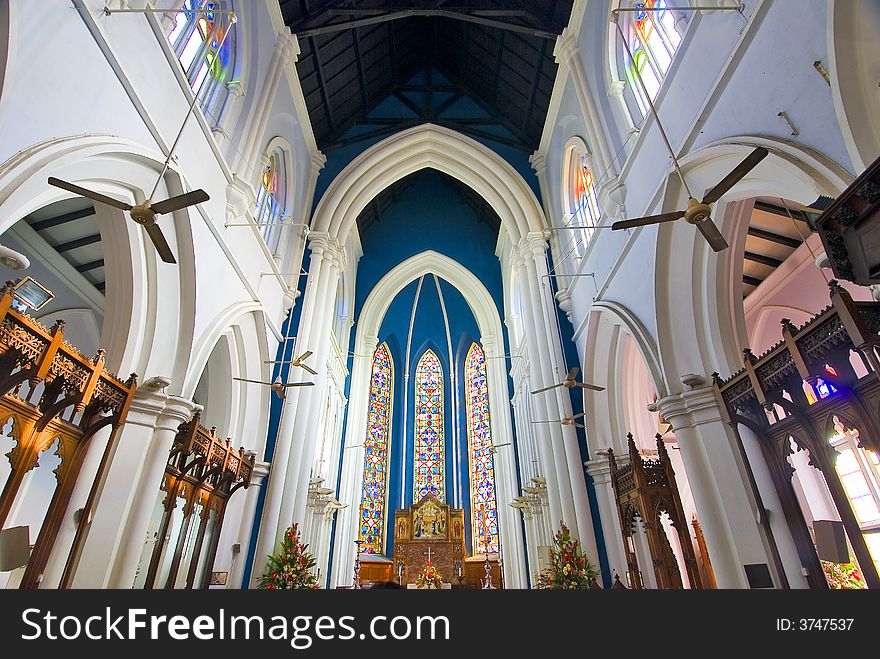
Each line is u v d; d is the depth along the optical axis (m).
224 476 8.76
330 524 15.01
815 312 10.06
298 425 11.08
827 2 4.12
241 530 9.76
